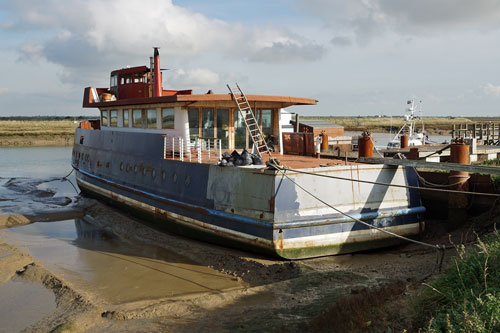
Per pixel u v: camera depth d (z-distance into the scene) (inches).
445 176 559.8
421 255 456.1
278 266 450.0
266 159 606.9
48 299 403.5
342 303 316.5
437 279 319.6
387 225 498.9
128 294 412.2
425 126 4234.7
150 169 668.7
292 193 454.3
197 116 637.3
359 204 484.7
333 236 471.2
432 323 241.3
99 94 986.1
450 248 452.1
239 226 492.1
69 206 863.7
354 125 4717.0
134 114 766.5
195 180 564.7
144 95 862.5
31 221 748.0
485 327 217.2
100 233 666.2
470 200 522.9
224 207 514.3
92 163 913.5
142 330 324.8
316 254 470.9
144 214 693.9
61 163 1673.2
